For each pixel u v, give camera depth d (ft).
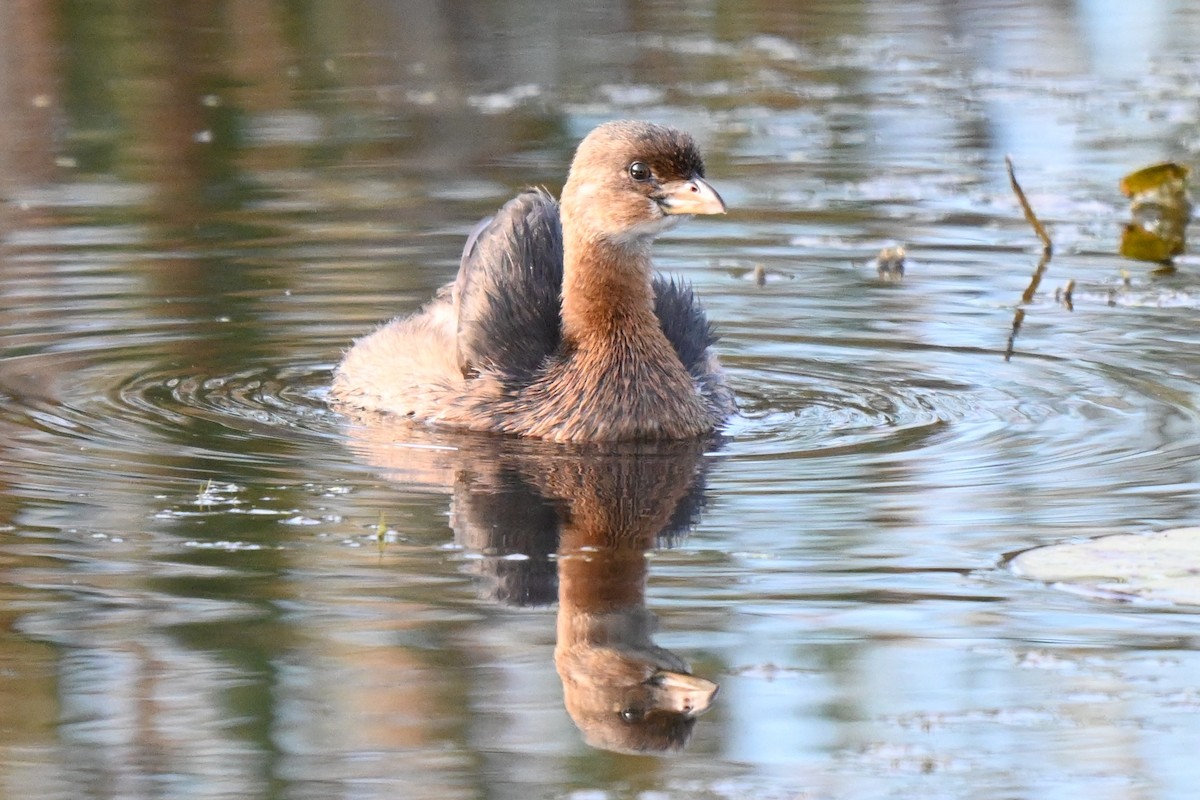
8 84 84.12
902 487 38.01
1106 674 28.99
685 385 42.86
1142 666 29.25
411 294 54.44
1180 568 32.68
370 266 57.31
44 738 27.20
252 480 38.73
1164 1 108.68
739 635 30.63
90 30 94.38
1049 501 36.81
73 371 46.83
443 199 65.87
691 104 82.79
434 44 95.86
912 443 41.29
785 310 53.26
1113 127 77.46
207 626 31.07
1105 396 44.65
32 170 70.33
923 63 91.50
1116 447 40.40
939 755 26.58
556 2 106.01
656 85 86.48
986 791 25.52
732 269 57.93
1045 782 25.75
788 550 34.50
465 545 34.91
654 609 31.76
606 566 33.78
